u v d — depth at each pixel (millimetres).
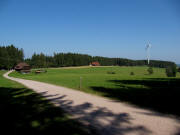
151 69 55312
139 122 5168
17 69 77312
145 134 4246
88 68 84875
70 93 11375
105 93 11250
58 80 24219
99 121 5254
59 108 6988
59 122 5148
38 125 4895
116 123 5066
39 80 25422
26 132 4391
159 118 5590
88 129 4566
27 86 16469
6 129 4609
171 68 41531
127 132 4367
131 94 10812
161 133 4316
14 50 101438
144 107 7176
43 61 104562
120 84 17734
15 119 5477
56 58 111188
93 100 8812
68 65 109812
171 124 4992
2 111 6516
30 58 110312
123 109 6828
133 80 24031
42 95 10594
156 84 17984
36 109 6828
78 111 6496
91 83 18906
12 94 11047
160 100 8727
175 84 17953
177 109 6789
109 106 7371
